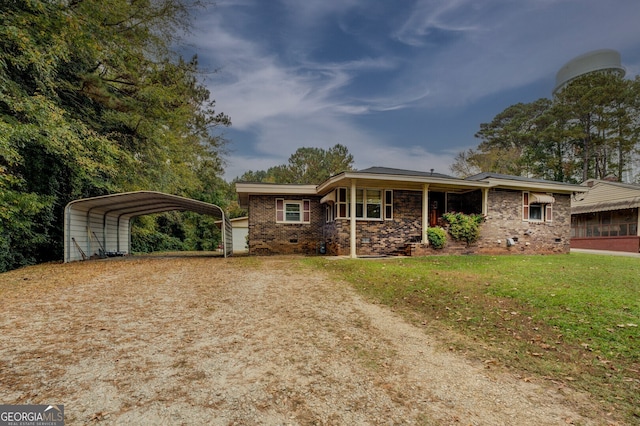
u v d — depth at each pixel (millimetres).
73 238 12977
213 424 2324
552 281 7188
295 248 15984
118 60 12180
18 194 10242
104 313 5020
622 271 8797
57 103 11414
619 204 19594
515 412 2596
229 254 17766
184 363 3330
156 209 17453
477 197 15047
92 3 10719
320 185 14625
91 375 3023
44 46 9547
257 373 3160
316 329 4480
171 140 16938
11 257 11164
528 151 38219
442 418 2490
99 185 14430
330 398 2742
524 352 3766
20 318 4715
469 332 4430
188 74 16812
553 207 16156
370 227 13906
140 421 2332
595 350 3717
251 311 5250
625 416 2541
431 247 13672
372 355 3672
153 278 8078
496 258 12164
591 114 30797
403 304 5773
